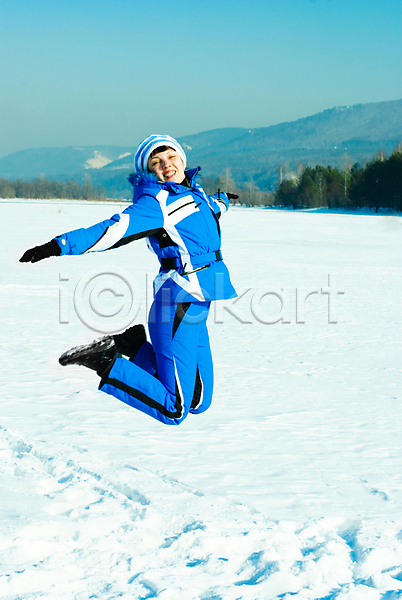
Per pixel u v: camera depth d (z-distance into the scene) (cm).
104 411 729
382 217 9450
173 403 370
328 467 584
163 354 374
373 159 12519
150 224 358
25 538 356
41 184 19462
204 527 397
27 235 3928
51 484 475
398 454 634
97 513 410
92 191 19550
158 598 298
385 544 386
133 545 370
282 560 355
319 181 14175
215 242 381
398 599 303
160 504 445
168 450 604
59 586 304
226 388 891
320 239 4731
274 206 16125
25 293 1784
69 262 2703
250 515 439
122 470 520
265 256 3253
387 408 817
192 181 386
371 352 1185
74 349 357
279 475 550
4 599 286
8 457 549
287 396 861
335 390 905
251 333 1354
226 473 546
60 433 631
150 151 376
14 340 1145
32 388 820
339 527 435
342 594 305
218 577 331
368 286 2223
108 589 306
